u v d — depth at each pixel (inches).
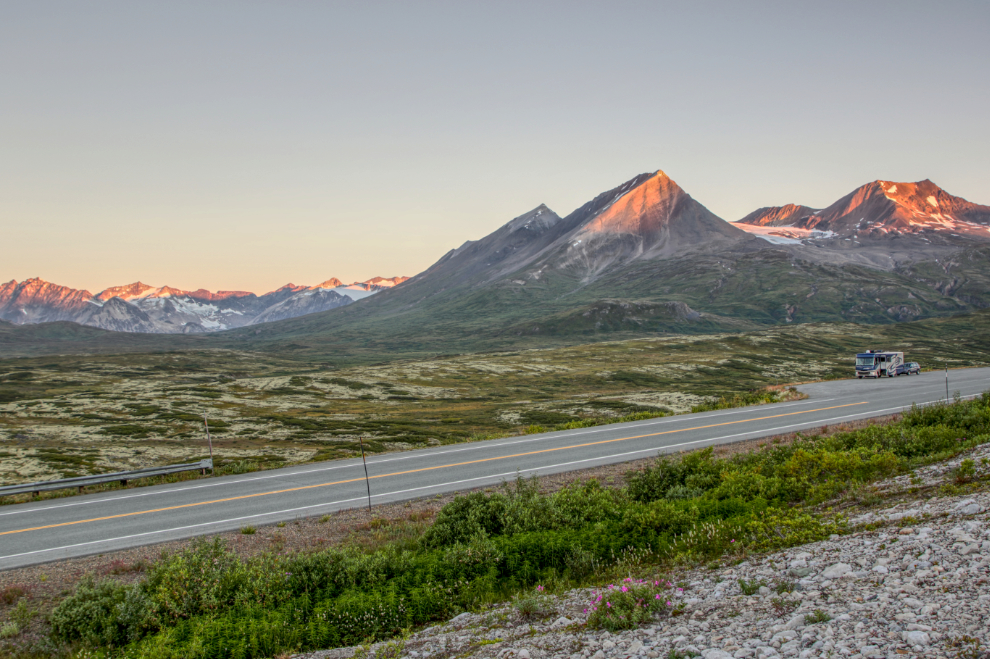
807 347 7003.0
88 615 460.1
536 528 609.3
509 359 6604.3
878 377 2628.0
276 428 2760.8
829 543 422.0
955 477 552.4
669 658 286.8
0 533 729.6
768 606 327.3
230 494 896.3
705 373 5216.5
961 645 236.7
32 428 2815.0
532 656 324.2
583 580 490.0
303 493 880.9
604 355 6673.2
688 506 630.5
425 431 2596.0
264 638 421.7
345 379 5098.4
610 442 1194.0
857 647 254.7
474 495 699.4
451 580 502.9
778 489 649.6
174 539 676.7
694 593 379.2
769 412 1534.2
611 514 642.2
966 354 6200.8
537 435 1382.9
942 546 354.0
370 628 438.9
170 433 2655.0
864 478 657.0
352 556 554.6
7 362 7372.1
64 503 889.5
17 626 463.8
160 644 416.8
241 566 525.3
